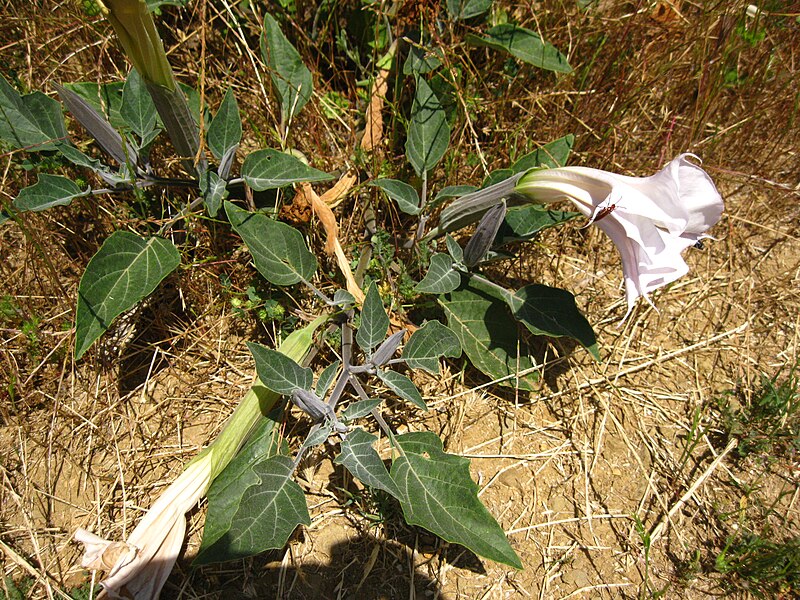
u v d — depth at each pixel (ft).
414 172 8.16
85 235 7.57
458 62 8.74
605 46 9.05
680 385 7.61
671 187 4.81
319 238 7.59
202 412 6.88
